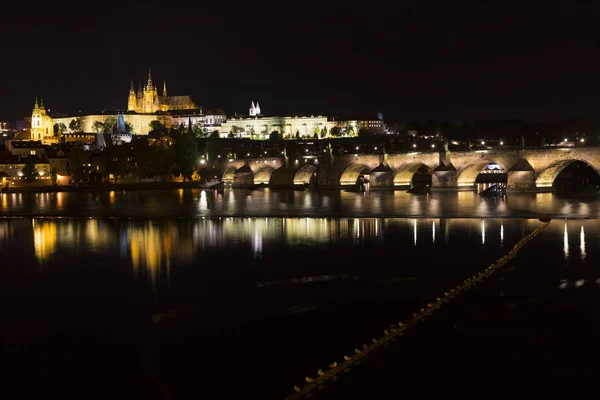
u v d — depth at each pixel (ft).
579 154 595.88
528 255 265.95
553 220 395.55
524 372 139.44
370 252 281.33
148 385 135.64
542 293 198.90
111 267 255.09
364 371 141.18
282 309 187.62
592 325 166.91
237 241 322.14
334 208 520.42
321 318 177.88
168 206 567.18
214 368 143.84
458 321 172.76
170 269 248.93
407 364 144.66
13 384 136.87
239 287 215.92
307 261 261.44
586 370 139.85
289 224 400.88
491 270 235.40
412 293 203.31
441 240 314.35
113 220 443.32
